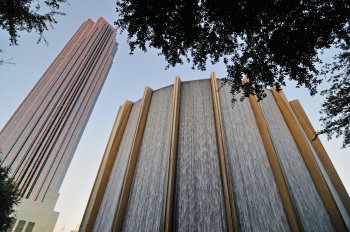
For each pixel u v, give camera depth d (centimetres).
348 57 857
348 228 1605
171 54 560
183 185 1692
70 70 7881
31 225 5019
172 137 1955
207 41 521
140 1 481
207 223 1443
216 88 2392
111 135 2947
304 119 2403
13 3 641
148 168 1936
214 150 1862
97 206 2069
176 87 2498
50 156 6328
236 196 1571
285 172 1745
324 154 2158
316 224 1513
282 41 459
